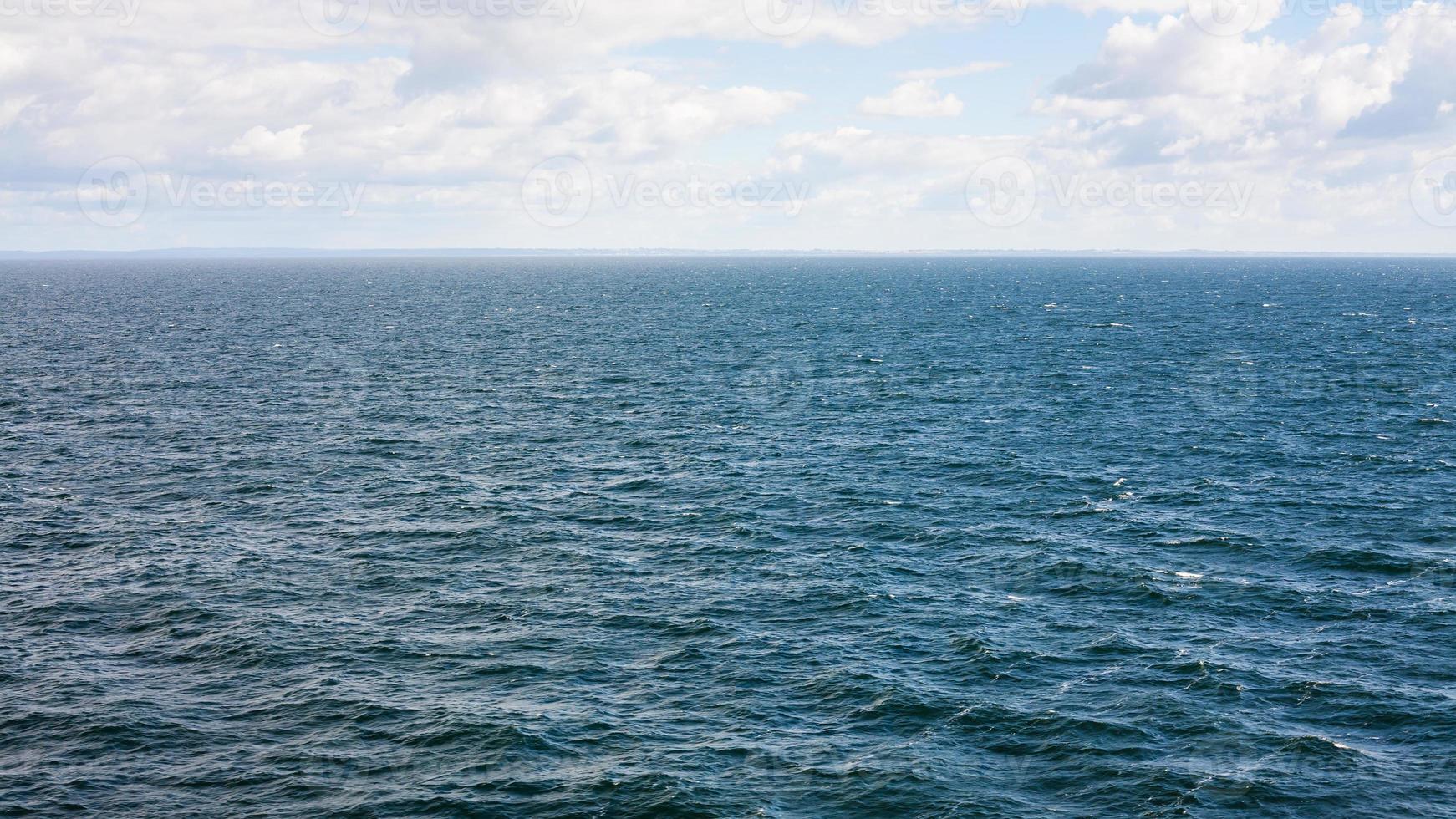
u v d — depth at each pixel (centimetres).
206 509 4922
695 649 3403
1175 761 2698
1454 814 2455
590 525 4731
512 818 2472
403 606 3769
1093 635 3491
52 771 2648
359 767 2686
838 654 3359
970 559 4259
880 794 2562
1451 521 4691
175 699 3045
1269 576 4034
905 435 6550
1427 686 3094
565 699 3056
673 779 2616
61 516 4772
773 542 4497
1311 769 2655
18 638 3444
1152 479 5462
